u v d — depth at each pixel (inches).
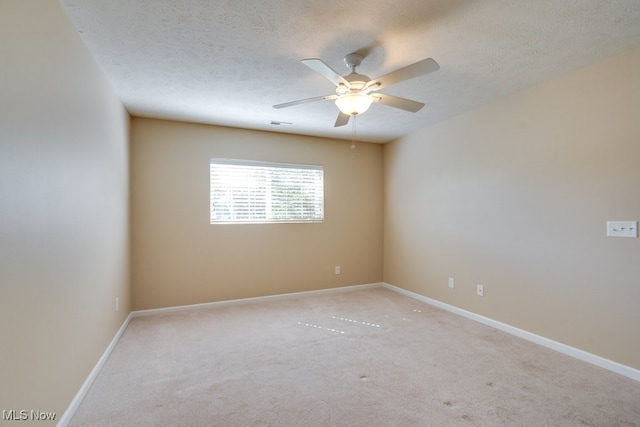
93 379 85.2
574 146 98.0
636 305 84.6
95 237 87.4
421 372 90.5
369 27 75.0
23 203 51.6
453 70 97.4
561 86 101.3
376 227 194.2
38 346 56.2
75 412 72.0
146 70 96.2
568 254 99.8
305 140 175.2
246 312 146.1
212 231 153.9
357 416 71.3
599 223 92.2
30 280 53.7
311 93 115.9
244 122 150.3
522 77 102.6
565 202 100.6
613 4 66.5
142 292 141.6
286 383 85.2
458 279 141.7
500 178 121.8
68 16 69.1
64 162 67.1
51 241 61.0
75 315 72.8
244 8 67.9
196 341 113.0
